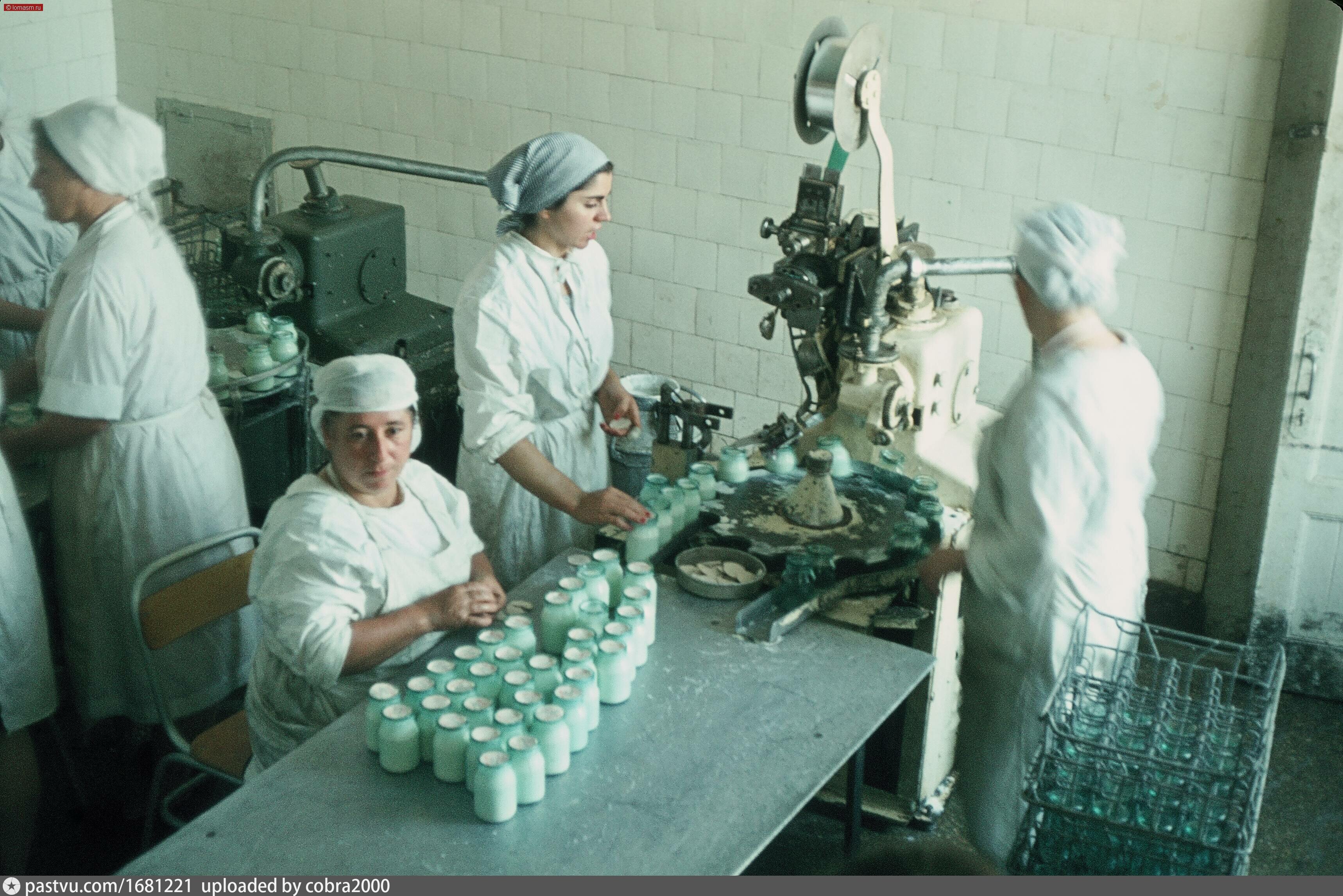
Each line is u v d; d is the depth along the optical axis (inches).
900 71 187.8
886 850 60.7
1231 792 92.4
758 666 111.9
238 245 183.2
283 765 98.2
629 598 112.0
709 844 91.0
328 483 108.7
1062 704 101.0
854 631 118.7
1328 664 173.0
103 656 143.4
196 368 140.3
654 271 216.8
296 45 235.3
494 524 141.1
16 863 128.5
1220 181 170.6
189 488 139.9
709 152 205.0
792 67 194.1
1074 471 109.5
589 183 129.6
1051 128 180.2
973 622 120.8
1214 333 176.4
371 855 88.9
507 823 92.4
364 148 236.8
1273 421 173.2
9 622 122.3
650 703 106.5
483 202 227.6
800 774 98.4
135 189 131.6
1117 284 182.1
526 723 99.0
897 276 134.1
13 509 122.3
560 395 137.7
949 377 146.6
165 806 128.5
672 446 147.9
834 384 149.2
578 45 209.6
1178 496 185.2
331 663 103.6
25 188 167.9
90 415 131.0
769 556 125.2
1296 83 161.9
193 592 125.3
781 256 204.4
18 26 226.7
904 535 126.3
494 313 129.6
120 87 256.1
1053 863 96.6
